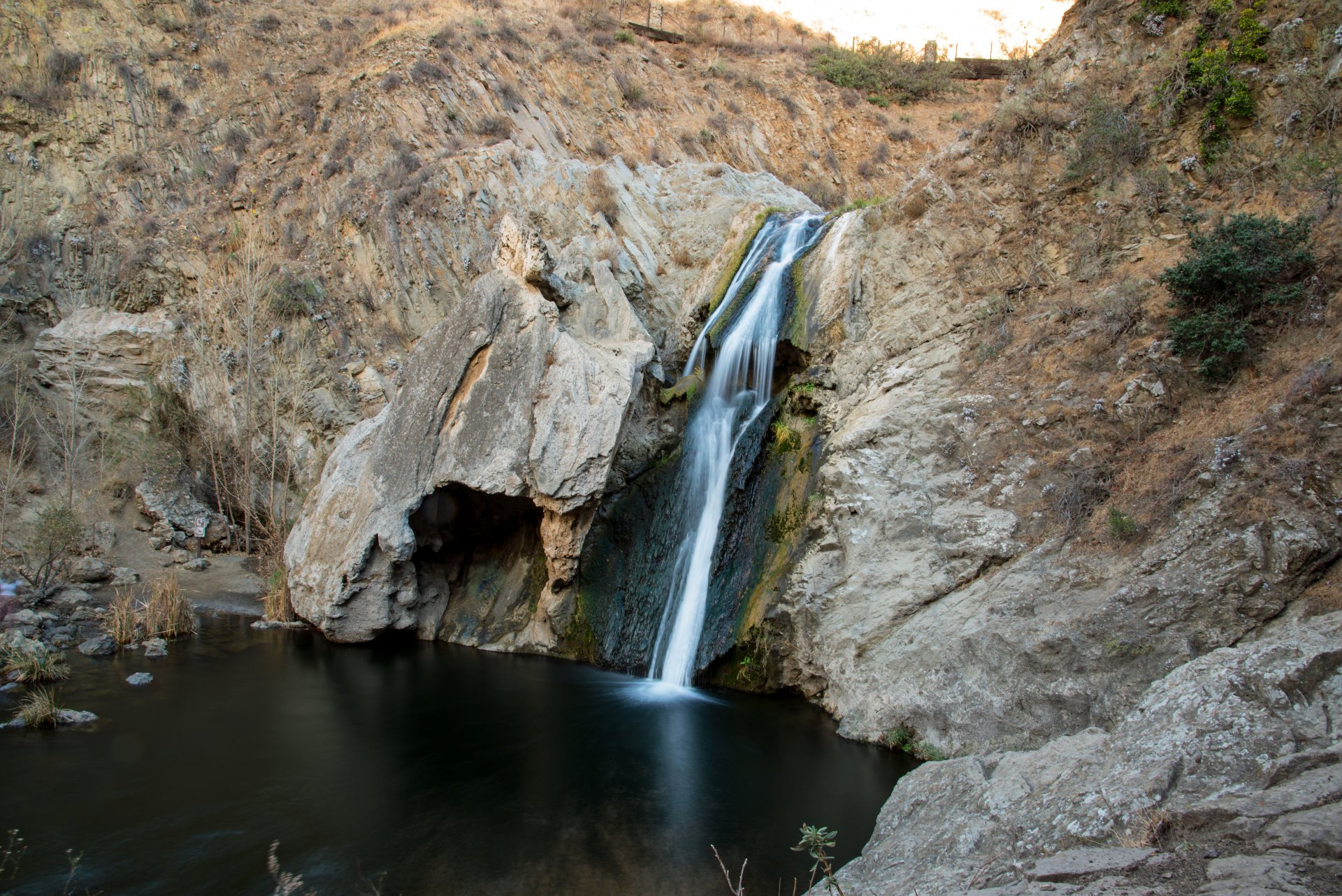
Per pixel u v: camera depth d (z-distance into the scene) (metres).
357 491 17.22
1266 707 6.56
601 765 11.06
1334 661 6.79
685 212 24.23
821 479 14.80
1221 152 14.18
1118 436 11.73
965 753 10.30
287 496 23.11
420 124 27.38
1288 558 8.76
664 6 41.50
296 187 26.78
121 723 12.46
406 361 17.39
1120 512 10.66
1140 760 6.49
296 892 7.93
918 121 36.47
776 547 15.07
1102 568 10.34
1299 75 13.61
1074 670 9.66
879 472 13.89
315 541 17.47
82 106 28.52
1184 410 11.38
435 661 16.12
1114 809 5.98
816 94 36.16
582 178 23.61
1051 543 11.21
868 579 12.97
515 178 23.92
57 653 15.55
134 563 21.34
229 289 24.94
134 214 27.41
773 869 8.42
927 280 16.72
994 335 14.83
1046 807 6.47
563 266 18.33
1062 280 15.02
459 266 23.56
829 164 33.34
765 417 16.88
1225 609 8.96
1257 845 5.07
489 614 17.78
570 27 34.41
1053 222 15.68
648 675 15.44
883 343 16.41
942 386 14.73
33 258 26.12
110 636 16.58
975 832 6.59
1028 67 17.97
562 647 16.70
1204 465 10.18
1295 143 13.43
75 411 22.77
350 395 23.91
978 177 17.00
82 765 10.91
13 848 8.73
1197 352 11.62
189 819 9.45
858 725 11.72
